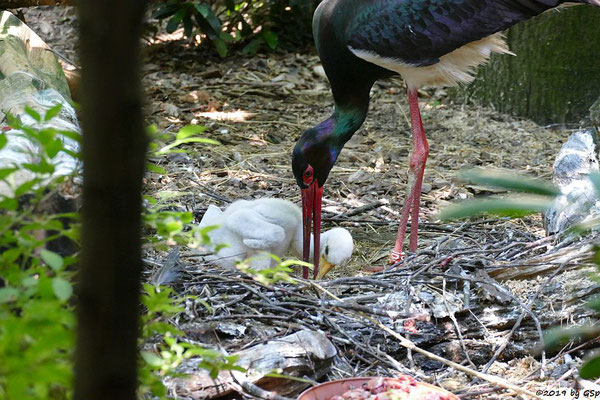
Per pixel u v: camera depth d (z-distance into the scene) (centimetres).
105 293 216
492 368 572
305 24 1557
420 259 707
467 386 530
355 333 570
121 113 199
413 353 578
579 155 823
